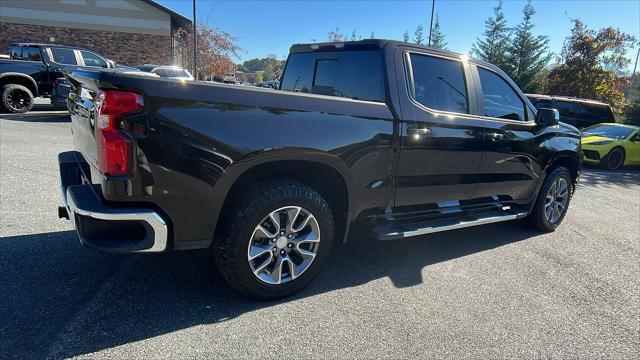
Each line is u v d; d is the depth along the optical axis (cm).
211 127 244
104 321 256
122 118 224
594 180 948
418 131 338
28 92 1142
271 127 263
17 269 312
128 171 228
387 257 393
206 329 257
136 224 241
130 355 228
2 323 246
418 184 353
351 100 304
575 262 411
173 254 356
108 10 2447
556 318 301
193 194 246
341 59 372
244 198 271
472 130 378
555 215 506
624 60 2342
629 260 426
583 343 273
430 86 357
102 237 237
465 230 496
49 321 252
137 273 320
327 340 255
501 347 262
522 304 318
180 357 229
